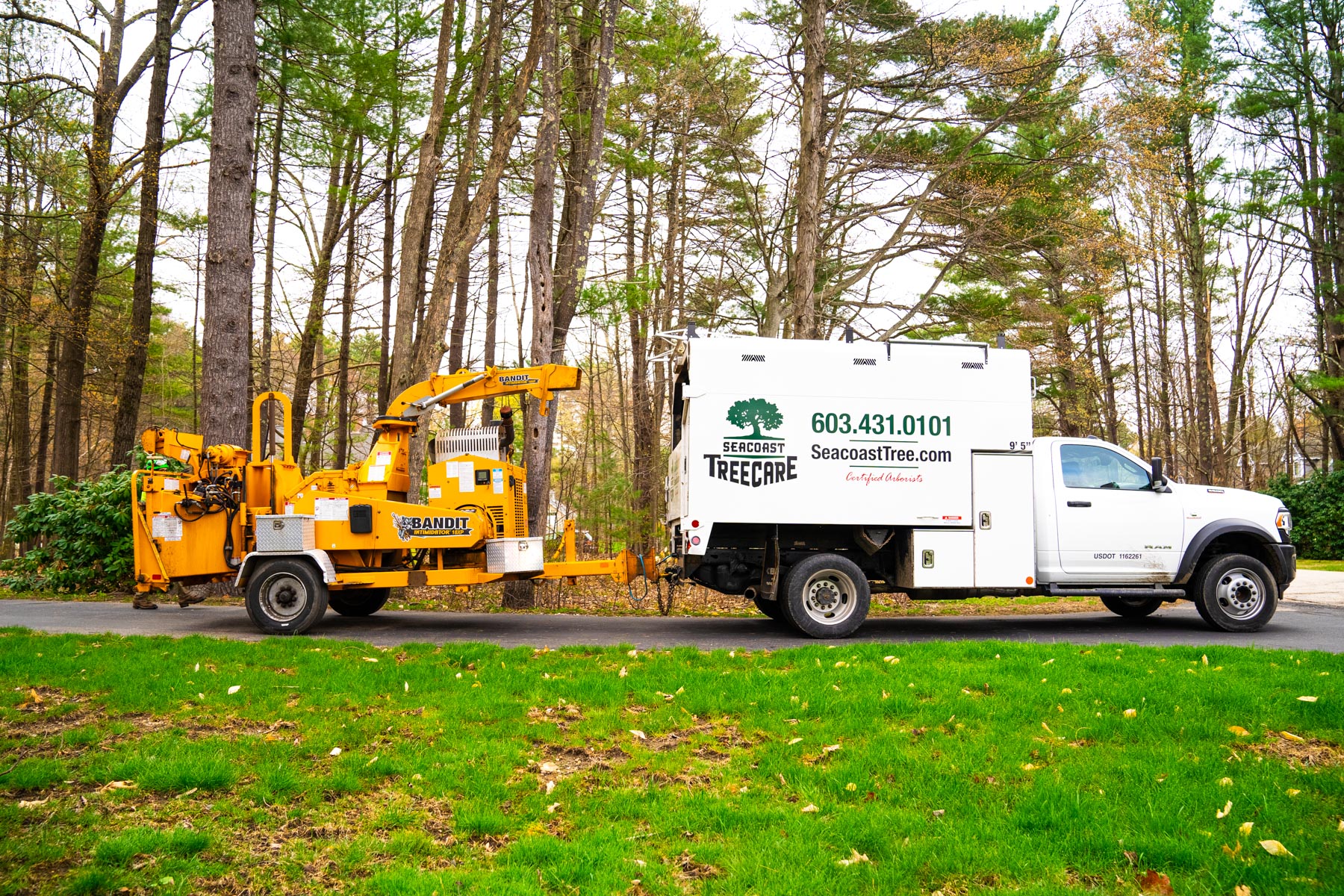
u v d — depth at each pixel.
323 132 17.83
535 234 13.00
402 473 10.62
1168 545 10.41
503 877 3.67
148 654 7.43
